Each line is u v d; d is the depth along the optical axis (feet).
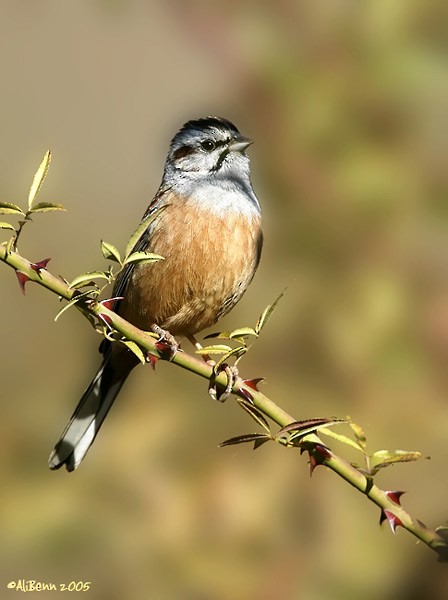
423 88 30.73
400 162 31.04
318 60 31.07
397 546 28.50
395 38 30.81
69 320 37.55
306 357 31.55
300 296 31.76
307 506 29.32
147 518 28.96
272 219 32.27
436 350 30.71
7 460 31.30
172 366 32.37
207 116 34.35
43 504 29.19
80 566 28.86
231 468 29.94
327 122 30.96
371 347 30.73
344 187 31.07
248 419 30.68
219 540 28.50
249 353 31.96
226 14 31.22
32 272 21.50
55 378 36.37
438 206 30.99
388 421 30.27
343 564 27.99
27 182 38.99
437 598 27.73
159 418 30.68
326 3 30.96
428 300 31.04
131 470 29.66
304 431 20.70
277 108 31.22
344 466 20.85
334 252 31.68
